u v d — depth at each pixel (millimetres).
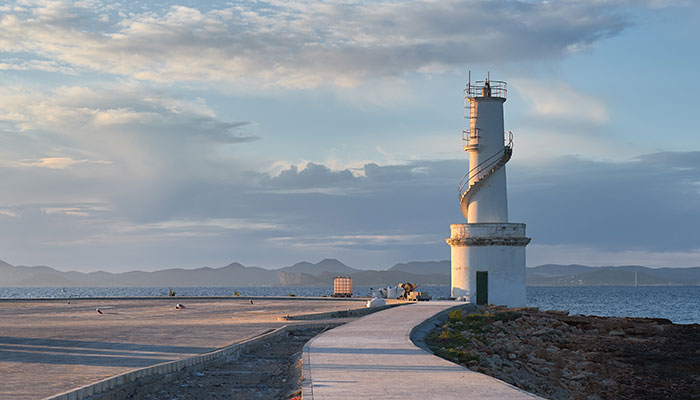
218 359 20906
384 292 66125
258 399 15656
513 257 55312
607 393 26266
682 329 45312
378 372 15828
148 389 15953
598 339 40531
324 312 41094
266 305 56625
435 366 16875
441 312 39094
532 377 26172
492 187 56656
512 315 44188
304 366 16844
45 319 38156
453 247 56719
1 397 13078
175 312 45750
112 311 47156
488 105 57125
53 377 15781
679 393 26578
